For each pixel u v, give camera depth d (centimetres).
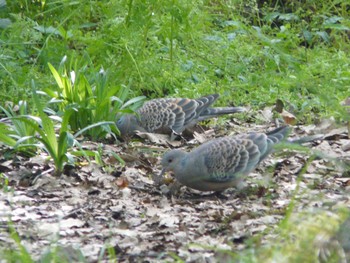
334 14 2147
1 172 1209
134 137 1455
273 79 1731
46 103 1430
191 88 1695
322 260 793
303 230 776
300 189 1125
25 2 1842
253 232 943
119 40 1714
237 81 1742
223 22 1950
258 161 1124
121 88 1483
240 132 1492
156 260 870
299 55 1886
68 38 1736
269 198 1038
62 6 1770
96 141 1408
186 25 1764
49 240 923
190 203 1098
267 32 1997
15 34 1716
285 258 755
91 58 1692
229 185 1125
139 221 1014
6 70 1586
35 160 1232
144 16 1731
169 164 1127
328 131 1438
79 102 1400
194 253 895
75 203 1080
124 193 1121
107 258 880
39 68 1703
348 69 1788
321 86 1673
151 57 1717
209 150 1111
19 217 1012
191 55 1822
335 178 1194
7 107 1509
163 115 1463
